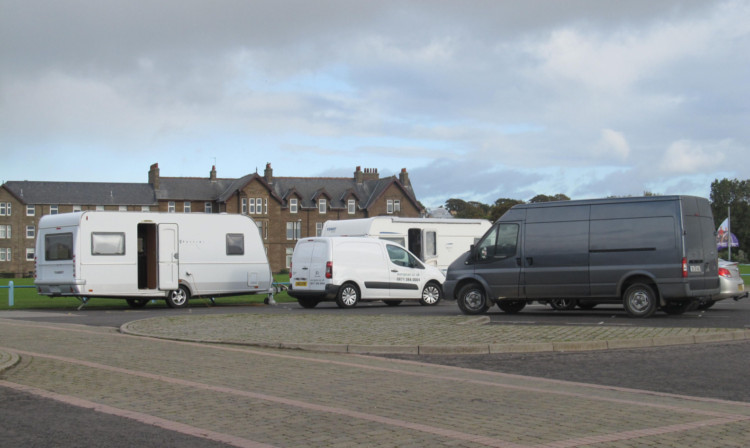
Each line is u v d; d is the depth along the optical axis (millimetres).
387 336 14562
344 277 25266
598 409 8273
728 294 21062
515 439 6863
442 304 27891
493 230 20609
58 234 25344
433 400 8789
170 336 15023
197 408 8258
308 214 95875
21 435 7012
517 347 13180
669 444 6707
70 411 8070
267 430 7234
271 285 28547
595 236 19203
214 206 96000
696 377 10453
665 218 18500
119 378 10133
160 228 26203
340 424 7484
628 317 19219
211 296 27344
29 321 19609
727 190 132250
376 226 29312
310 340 14086
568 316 19984
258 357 12227
